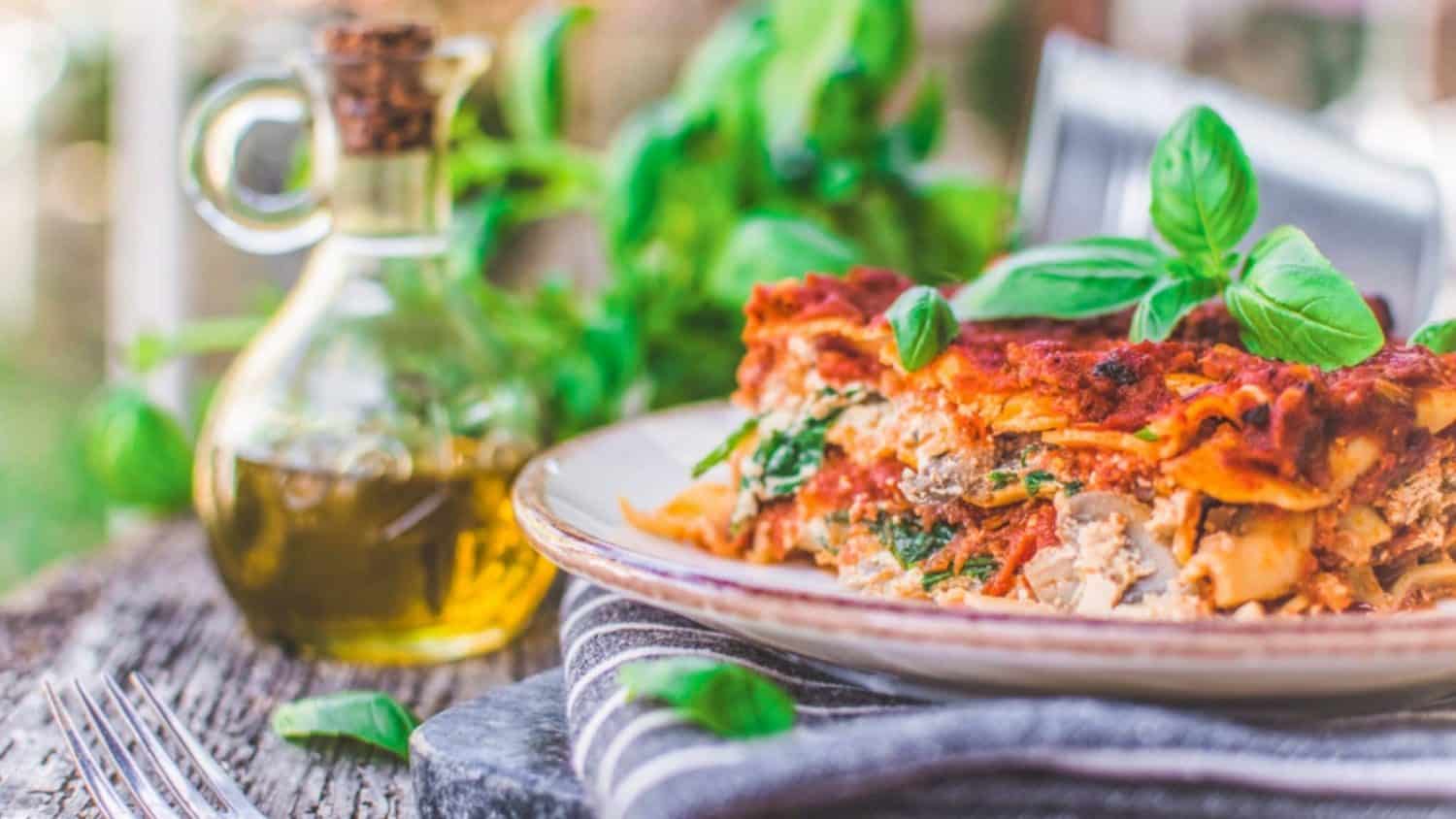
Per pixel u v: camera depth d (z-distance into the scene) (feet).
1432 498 1.88
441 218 2.25
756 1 3.72
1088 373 1.90
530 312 2.64
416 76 2.19
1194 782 1.61
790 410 2.08
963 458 1.96
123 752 1.84
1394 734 1.63
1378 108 4.18
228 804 1.81
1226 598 1.82
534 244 3.34
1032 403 1.92
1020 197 2.91
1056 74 2.95
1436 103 4.10
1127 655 1.64
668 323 2.63
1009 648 1.66
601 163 2.70
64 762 1.94
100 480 2.77
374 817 1.84
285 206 2.24
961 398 1.95
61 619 2.33
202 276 3.19
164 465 2.73
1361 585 1.86
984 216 2.70
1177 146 1.91
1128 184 2.84
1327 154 2.72
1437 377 1.88
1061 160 2.91
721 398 2.66
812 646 1.77
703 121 2.64
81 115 4.36
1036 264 1.94
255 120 2.22
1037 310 1.93
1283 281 1.85
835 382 2.04
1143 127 2.84
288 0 3.23
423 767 1.79
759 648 1.87
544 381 2.60
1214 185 1.89
